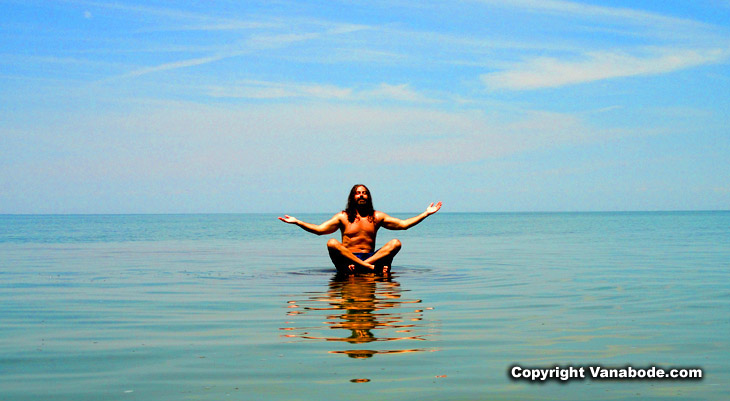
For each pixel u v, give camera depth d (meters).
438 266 16.75
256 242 33.00
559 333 7.19
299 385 5.09
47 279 13.45
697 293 10.76
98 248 26.78
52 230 58.38
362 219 15.05
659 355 6.09
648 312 8.69
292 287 11.83
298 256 21.33
